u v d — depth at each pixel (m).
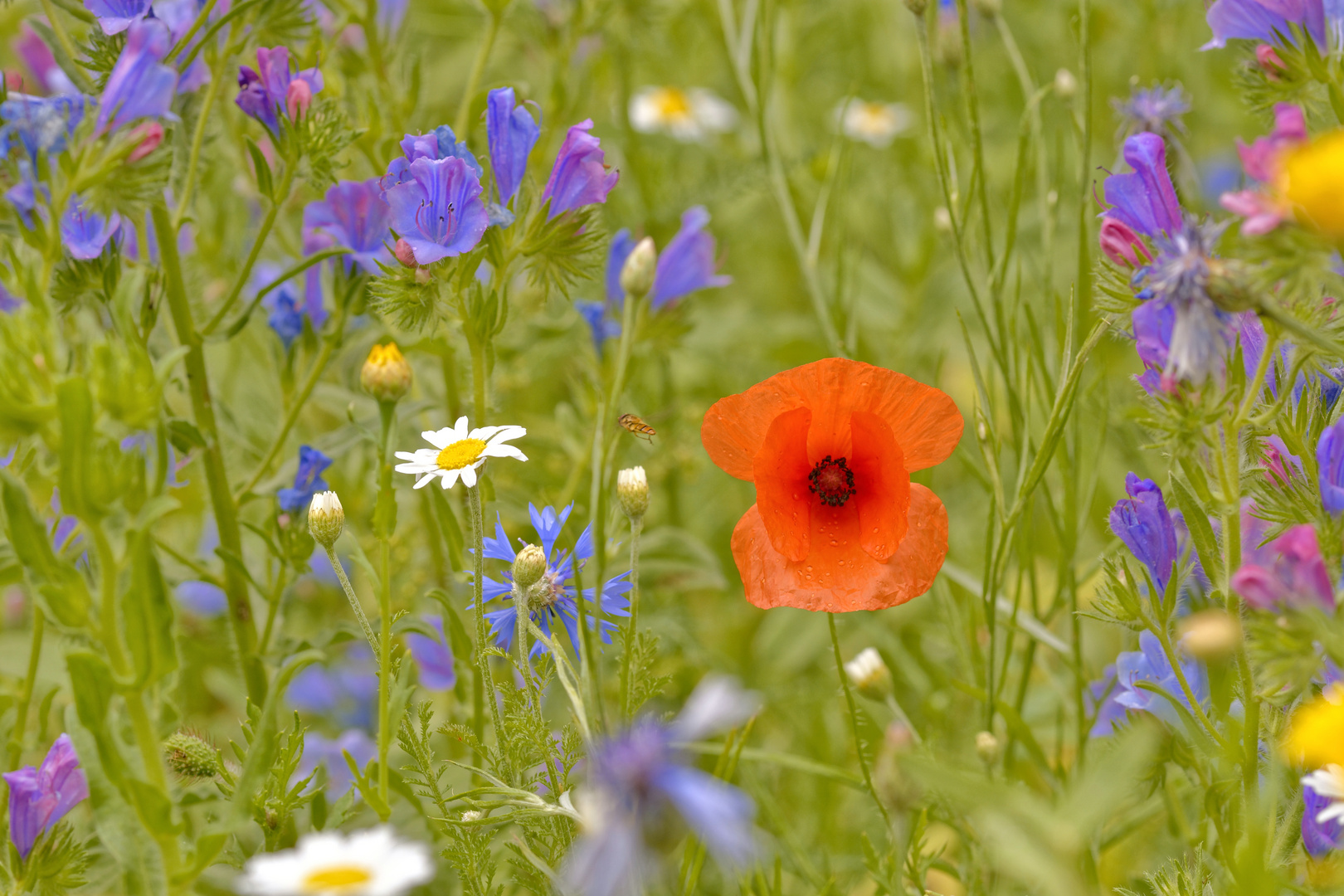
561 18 1.54
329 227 1.40
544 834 1.32
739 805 1.19
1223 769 1.32
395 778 1.34
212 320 1.38
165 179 1.31
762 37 1.53
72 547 1.35
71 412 1.23
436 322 1.34
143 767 1.26
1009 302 1.50
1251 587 1.24
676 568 1.51
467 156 1.34
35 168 1.28
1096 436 1.49
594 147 1.33
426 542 1.50
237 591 1.41
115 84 1.29
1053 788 1.42
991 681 1.38
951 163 1.42
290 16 1.39
